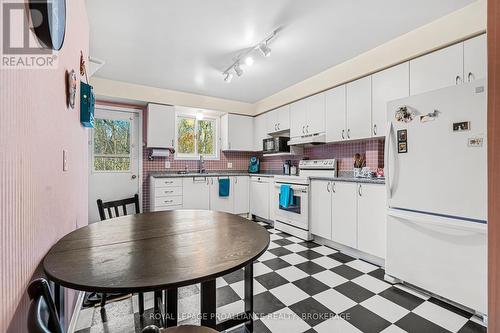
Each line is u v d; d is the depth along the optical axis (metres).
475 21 1.82
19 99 0.66
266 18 2.01
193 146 4.62
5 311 0.57
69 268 0.72
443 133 1.64
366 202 2.40
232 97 4.39
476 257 1.50
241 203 4.32
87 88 1.67
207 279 0.68
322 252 2.68
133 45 2.46
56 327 0.55
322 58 2.77
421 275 1.76
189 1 1.80
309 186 3.09
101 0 1.77
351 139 2.83
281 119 4.03
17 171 0.64
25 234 0.70
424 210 1.74
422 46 2.13
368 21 2.05
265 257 2.53
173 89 3.91
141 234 1.09
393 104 1.95
